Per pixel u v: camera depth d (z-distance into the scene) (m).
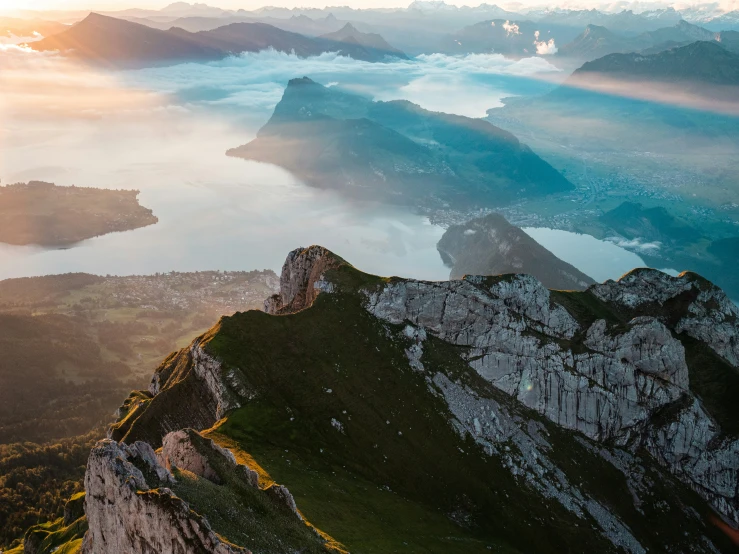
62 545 173.62
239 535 117.44
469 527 195.38
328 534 144.88
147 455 128.62
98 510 125.31
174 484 124.94
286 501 134.75
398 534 165.88
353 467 196.50
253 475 138.88
